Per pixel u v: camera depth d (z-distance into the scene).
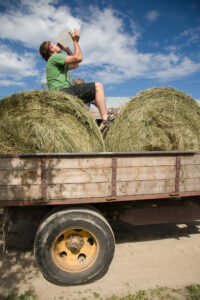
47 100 2.68
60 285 2.46
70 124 2.73
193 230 3.98
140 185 2.61
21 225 3.93
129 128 3.21
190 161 2.79
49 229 2.39
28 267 2.76
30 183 2.33
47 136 2.56
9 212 2.80
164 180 2.70
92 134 2.81
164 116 3.31
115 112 3.69
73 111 2.76
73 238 2.56
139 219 3.07
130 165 2.55
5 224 2.67
